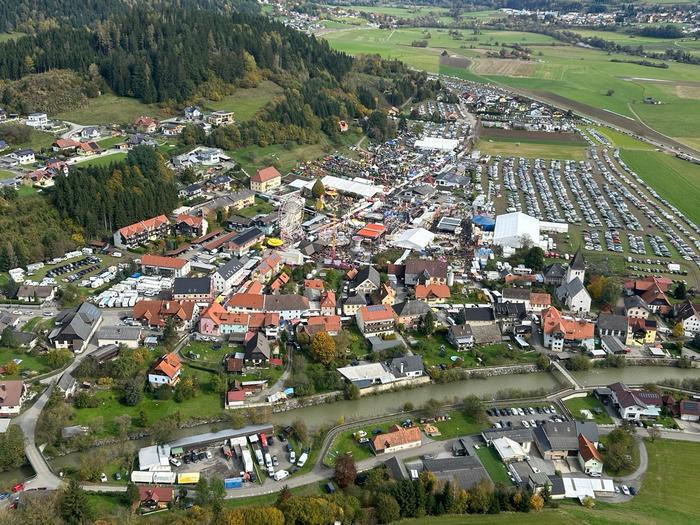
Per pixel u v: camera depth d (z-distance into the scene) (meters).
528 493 158.62
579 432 179.88
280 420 189.38
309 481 163.38
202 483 156.62
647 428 188.88
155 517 147.38
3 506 148.38
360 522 148.00
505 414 193.38
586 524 151.75
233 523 140.75
